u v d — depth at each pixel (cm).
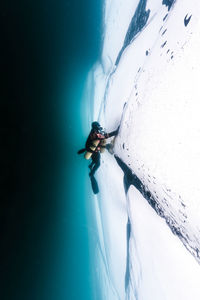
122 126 321
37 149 1409
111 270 486
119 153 336
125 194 353
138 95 271
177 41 194
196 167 146
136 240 305
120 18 605
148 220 256
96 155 416
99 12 1046
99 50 999
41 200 1134
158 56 234
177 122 170
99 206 631
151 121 214
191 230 160
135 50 368
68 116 1459
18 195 1166
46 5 1335
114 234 445
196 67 157
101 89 714
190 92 159
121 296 406
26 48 1418
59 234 940
